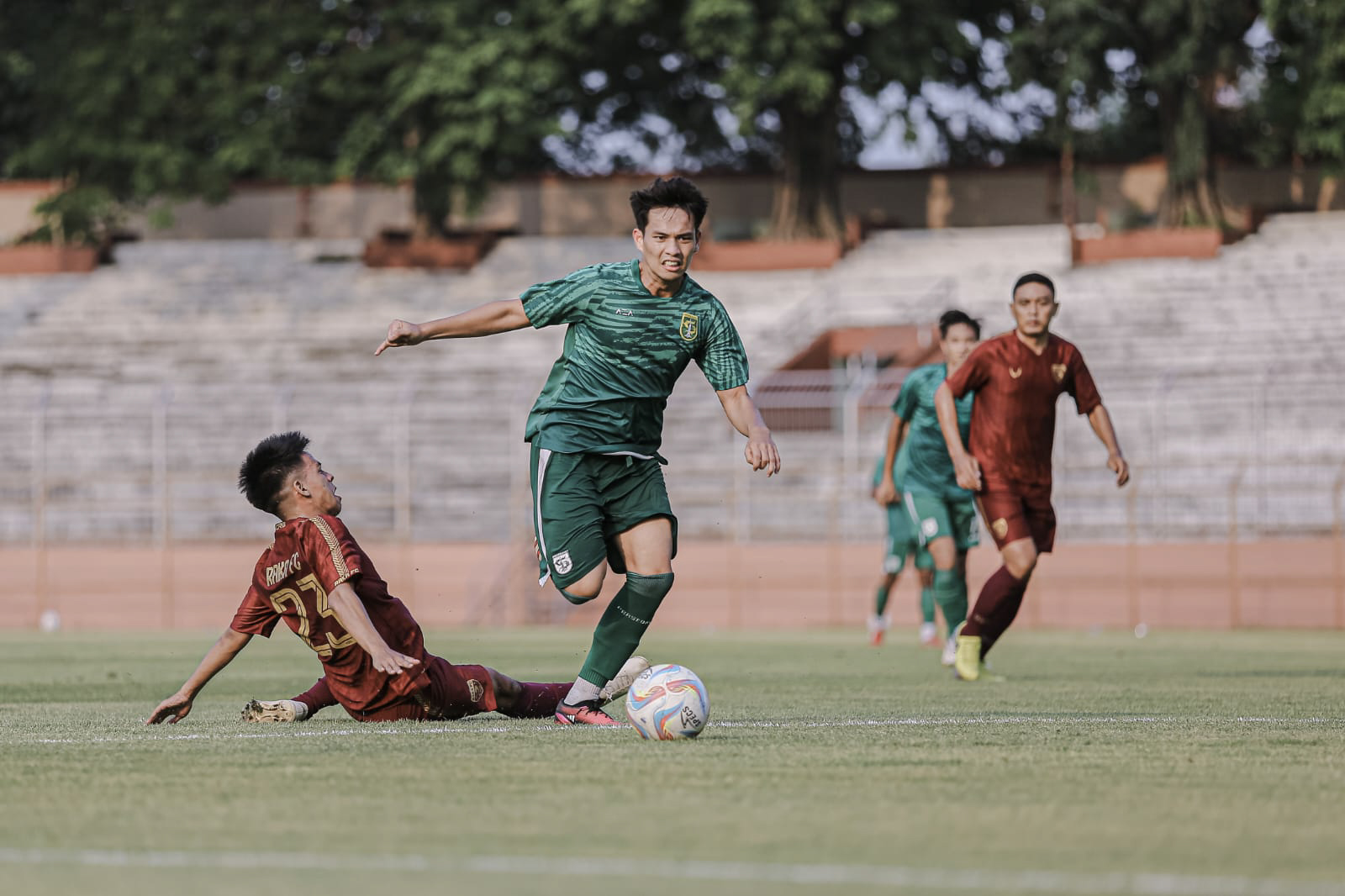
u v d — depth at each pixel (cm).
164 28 13475
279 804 1477
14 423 11075
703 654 5369
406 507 9500
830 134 13125
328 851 1246
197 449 10825
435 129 13362
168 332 12412
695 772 1683
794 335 11281
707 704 2048
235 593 9512
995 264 12631
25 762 1806
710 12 12181
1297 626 8300
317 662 4809
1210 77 12481
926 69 12719
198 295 13025
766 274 12712
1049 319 3366
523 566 9312
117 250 13912
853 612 8881
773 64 12756
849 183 13838
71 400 11281
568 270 13338
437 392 10869
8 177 15500
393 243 13400
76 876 1159
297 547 2241
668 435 10150
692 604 9094
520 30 13125
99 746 1973
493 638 7006
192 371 11700
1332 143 12481
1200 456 9544
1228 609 8394
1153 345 10638
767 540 9394
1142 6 12294
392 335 2225
